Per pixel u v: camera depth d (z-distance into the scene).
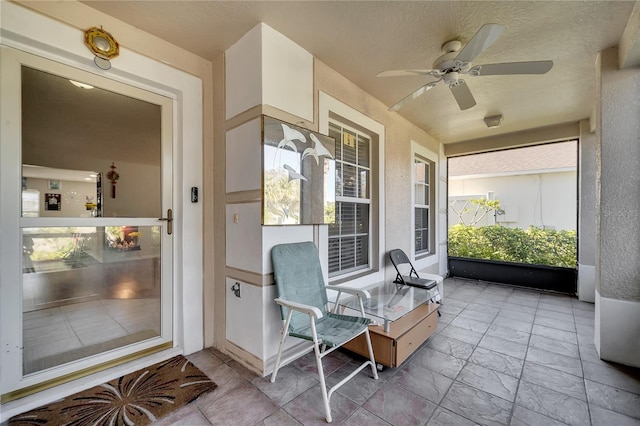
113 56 1.89
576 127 3.93
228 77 2.25
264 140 1.93
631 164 2.14
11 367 1.61
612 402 1.71
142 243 2.13
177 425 1.50
